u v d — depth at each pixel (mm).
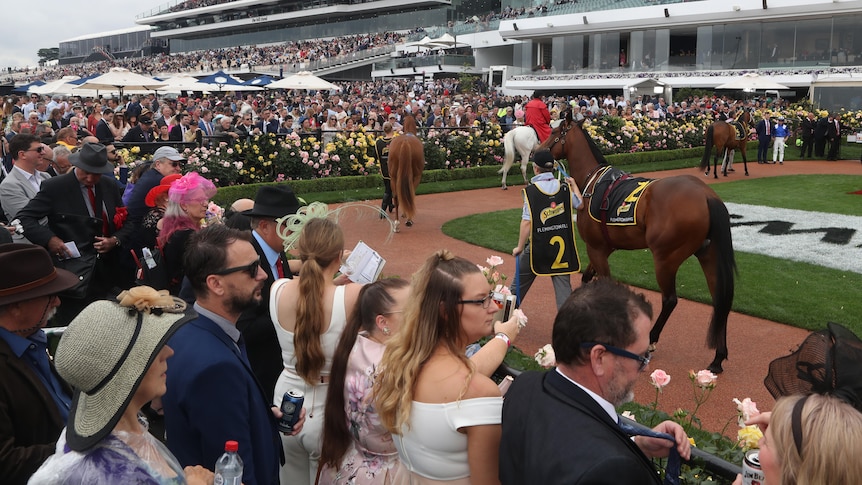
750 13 35750
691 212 6098
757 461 2125
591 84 42938
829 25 34062
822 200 15664
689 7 37844
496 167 19859
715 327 6191
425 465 2383
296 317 3152
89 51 113688
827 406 1654
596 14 41844
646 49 40812
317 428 3256
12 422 2523
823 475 1592
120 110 20766
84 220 5500
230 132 16375
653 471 1956
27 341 2682
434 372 2357
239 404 2688
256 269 2898
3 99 18922
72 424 1990
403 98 36219
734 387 6082
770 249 11094
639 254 10859
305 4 78188
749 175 20141
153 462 2033
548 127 17750
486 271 5855
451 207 15211
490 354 2891
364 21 72188
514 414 2096
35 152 6617
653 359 6738
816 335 2008
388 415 2420
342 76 67250
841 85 32375
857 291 8820
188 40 94562
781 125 22844
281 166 16328
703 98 31844
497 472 2314
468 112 25016
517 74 48594
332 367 2934
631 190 6719
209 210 6277
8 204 6527
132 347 2004
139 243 5516
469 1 65000
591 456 1798
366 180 17234
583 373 2057
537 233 6781
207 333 2797
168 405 2719
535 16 46656
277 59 68625
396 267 10086
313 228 3223
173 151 5777
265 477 2834
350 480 2836
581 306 2051
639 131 23094
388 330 2857
